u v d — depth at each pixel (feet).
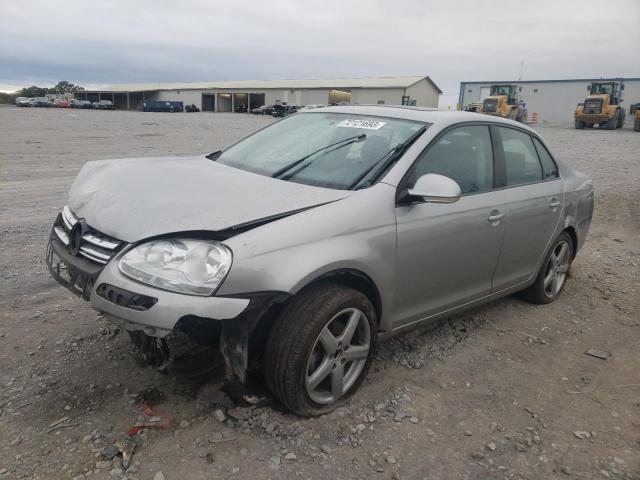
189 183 10.60
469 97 232.94
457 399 10.83
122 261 8.64
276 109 196.13
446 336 13.55
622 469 9.14
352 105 14.49
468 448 9.39
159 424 9.25
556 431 10.05
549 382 11.76
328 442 9.22
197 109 254.27
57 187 30.60
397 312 11.18
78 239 9.55
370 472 8.63
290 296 8.93
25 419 9.20
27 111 150.92
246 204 9.46
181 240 8.61
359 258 9.69
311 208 9.61
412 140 11.61
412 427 9.82
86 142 57.62
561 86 204.74
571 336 14.11
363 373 10.58
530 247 14.44
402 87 231.09
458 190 10.35
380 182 10.64
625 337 14.21
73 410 9.50
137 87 322.96
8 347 11.45
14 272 15.84
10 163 39.42
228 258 8.45
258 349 9.30
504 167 13.60
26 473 8.01
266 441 9.07
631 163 55.01
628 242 23.94
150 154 48.03
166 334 8.26
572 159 56.65
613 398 11.30
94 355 11.28
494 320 14.75
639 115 124.26
